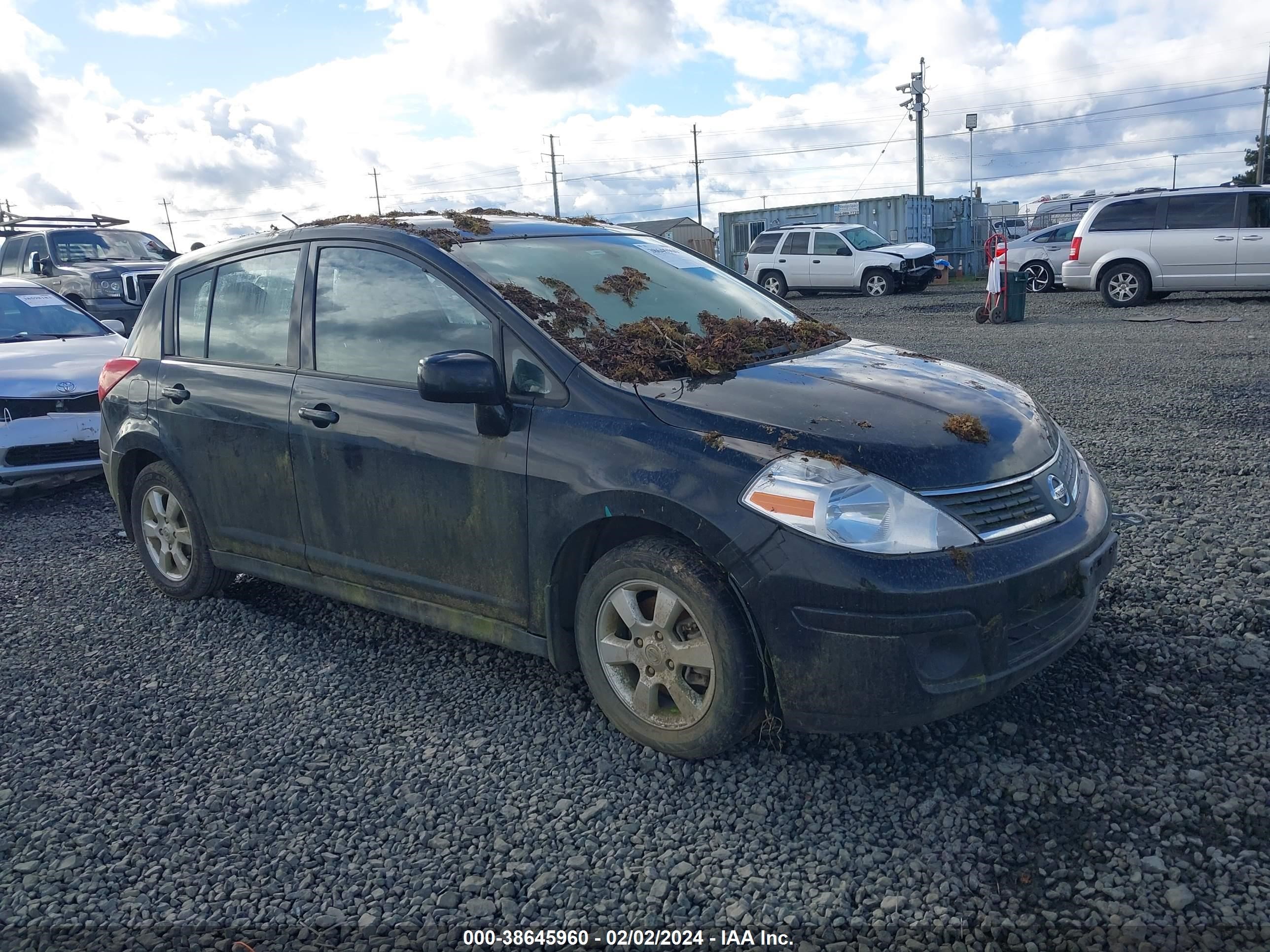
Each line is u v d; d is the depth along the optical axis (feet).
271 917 8.73
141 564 18.58
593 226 15.40
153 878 9.32
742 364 12.02
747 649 9.91
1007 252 52.65
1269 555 15.52
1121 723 10.98
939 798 9.85
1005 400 11.69
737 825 9.65
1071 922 8.09
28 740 12.06
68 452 24.03
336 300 13.55
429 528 12.27
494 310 11.88
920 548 9.37
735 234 115.44
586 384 11.11
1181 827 9.18
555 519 10.96
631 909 8.61
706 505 9.84
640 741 10.98
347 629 15.05
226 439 14.60
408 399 12.38
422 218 14.12
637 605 10.82
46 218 55.52
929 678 9.36
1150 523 17.48
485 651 13.94
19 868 9.53
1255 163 169.58
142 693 13.21
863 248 79.66
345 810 10.28
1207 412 26.55
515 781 10.65
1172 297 61.16
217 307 15.33
